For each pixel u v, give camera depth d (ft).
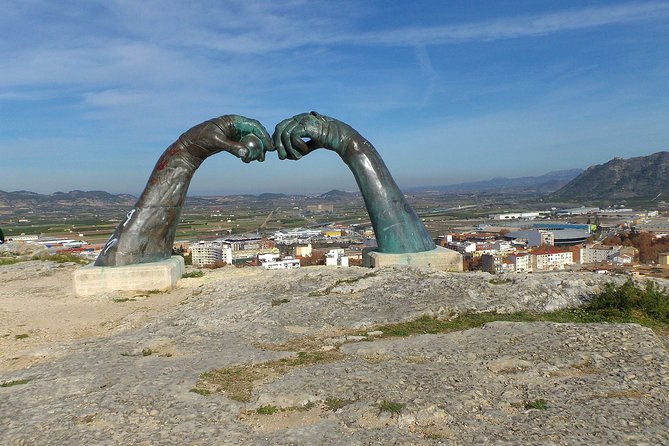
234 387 24.38
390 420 19.76
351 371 25.09
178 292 52.06
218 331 35.32
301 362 27.78
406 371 24.84
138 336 34.99
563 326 30.55
